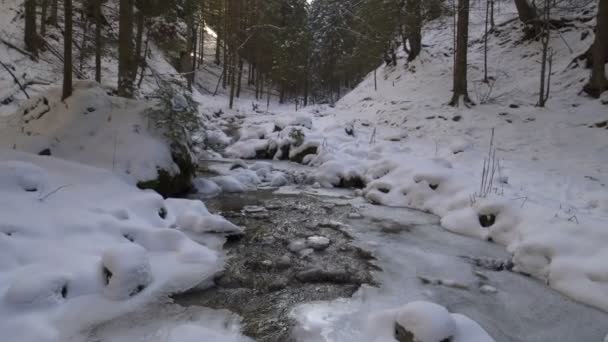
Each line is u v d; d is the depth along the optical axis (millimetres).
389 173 8266
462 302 3908
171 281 3963
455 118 12688
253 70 32938
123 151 6566
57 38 16094
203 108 19891
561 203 6281
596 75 11430
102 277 3703
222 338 2949
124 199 5363
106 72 16562
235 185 8281
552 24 15555
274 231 5824
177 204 5953
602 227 4621
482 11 21156
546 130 10578
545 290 4215
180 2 12844
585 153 9086
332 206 7281
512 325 3529
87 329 3143
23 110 7434
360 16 21109
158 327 3248
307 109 21938
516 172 8305
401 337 2973
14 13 16016
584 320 3633
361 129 13930
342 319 3471
